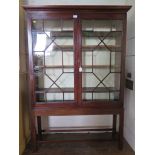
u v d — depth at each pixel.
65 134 2.48
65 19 1.86
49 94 2.01
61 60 2.04
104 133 2.51
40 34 1.94
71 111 1.94
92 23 1.97
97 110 1.95
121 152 2.01
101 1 2.31
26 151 2.05
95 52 2.04
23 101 2.09
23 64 2.12
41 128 2.41
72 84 2.07
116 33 2.00
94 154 1.98
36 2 2.27
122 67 1.93
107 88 2.06
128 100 2.21
